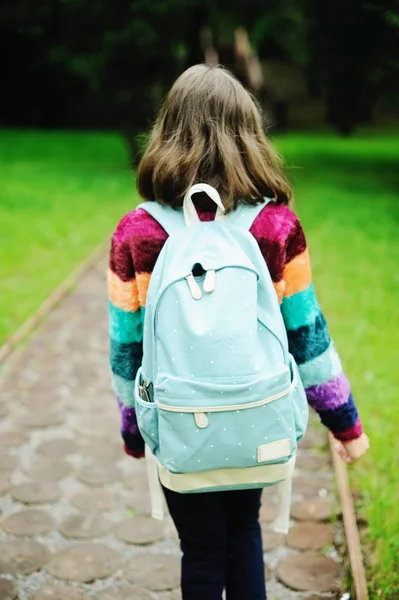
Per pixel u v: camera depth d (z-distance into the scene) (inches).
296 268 64.1
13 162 583.2
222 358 57.7
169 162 62.4
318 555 101.7
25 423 140.8
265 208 63.4
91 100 976.3
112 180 489.7
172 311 58.9
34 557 100.3
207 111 63.1
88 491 117.1
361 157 679.7
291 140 879.7
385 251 291.7
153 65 551.5
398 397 148.5
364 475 117.4
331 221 355.9
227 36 593.6
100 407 149.0
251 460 60.4
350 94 635.5
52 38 557.6
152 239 62.8
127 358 66.7
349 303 216.7
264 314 60.7
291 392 60.9
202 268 60.3
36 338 189.0
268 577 97.4
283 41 992.2
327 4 513.7
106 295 231.8
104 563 99.5
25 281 239.9
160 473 65.6
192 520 67.8
